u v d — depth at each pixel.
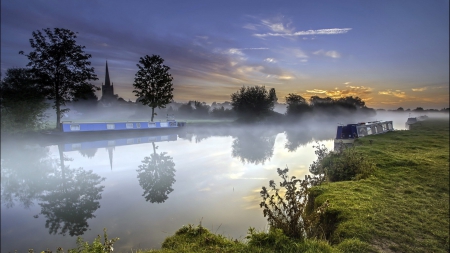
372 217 5.90
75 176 15.24
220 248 4.65
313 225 5.34
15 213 10.27
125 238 7.18
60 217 9.70
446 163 11.07
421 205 6.71
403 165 11.05
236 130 48.47
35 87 32.72
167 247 5.08
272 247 4.42
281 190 10.92
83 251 4.34
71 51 35.88
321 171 10.46
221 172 14.99
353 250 4.60
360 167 10.16
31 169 17.11
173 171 15.61
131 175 15.27
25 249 7.39
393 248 4.74
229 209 8.95
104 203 10.58
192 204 9.70
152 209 9.44
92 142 29.58
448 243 4.90
